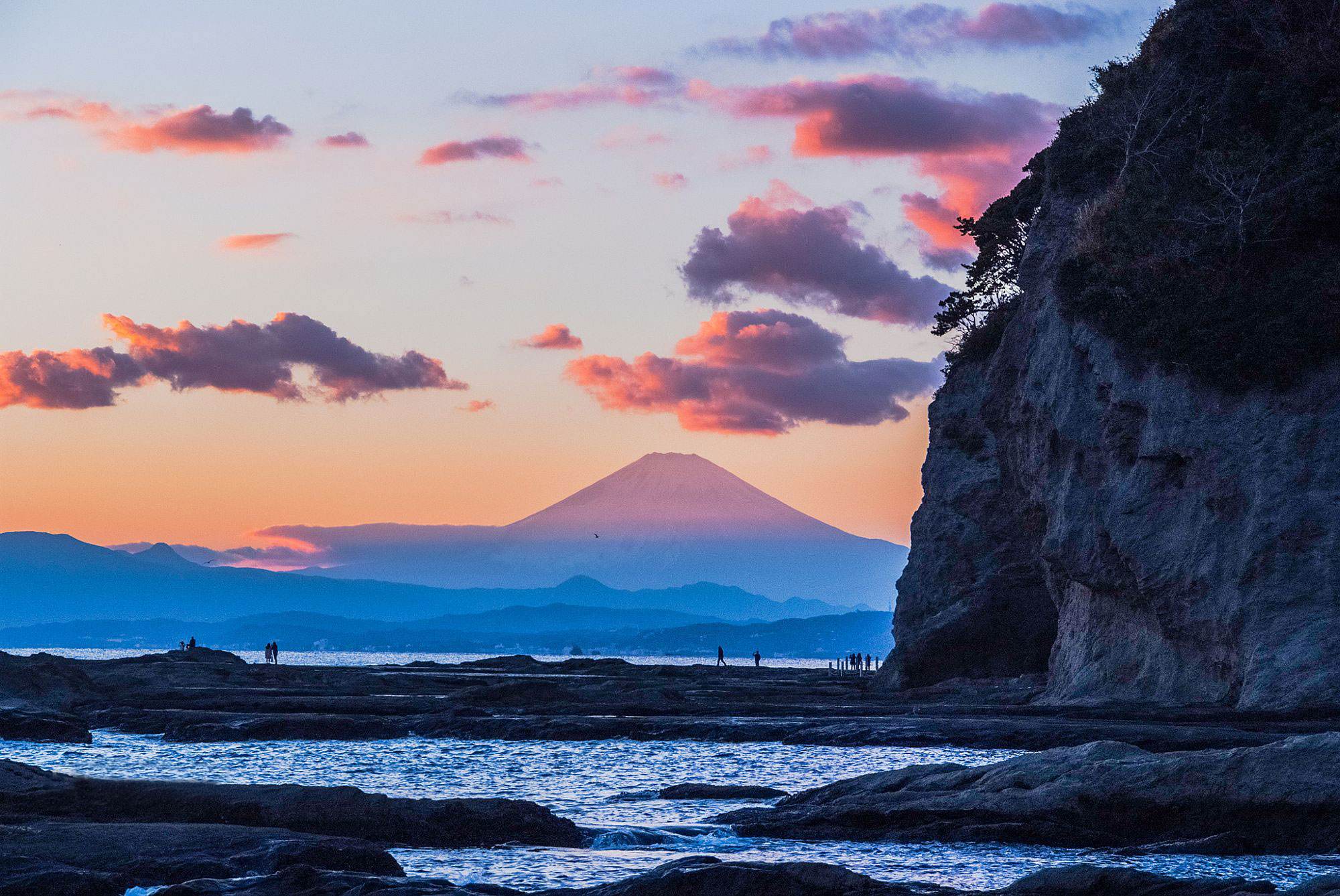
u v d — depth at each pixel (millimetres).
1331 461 51375
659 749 49969
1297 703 47250
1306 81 62344
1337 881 18625
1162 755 27828
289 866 20719
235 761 46094
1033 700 65375
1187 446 54875
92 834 22781
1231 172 58438
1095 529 59781
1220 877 23406
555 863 25047
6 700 65625
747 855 26109
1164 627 55312
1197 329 55656
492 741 54156
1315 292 54188
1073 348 63625
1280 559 50969
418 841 26266
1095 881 19797
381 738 55469
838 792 30344
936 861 25359
